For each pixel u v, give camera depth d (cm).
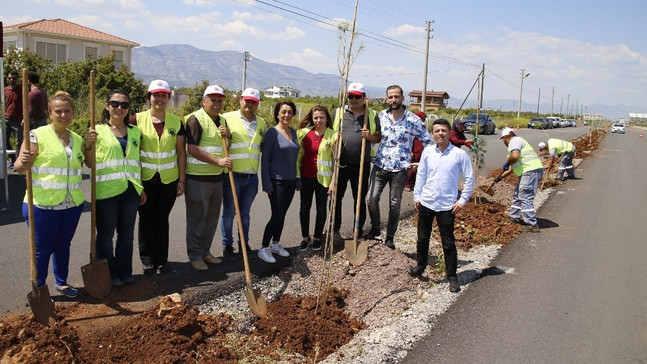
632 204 1127
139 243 519
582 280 611
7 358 350
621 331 478
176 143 502
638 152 2916
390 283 561
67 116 425
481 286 580
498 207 979
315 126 596
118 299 463
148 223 509
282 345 438
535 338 458
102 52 3209
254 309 454
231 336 439
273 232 577
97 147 453
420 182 578
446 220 553
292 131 578
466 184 553
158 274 522
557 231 843
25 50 2167
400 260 606
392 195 625
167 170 492
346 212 878
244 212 570
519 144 834
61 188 425
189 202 525
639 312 523
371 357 416
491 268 643
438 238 748
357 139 600
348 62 475
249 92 533
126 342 396
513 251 718
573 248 745
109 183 455
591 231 854
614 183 1453
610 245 771
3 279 499
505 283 591
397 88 610
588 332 474
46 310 399
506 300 541
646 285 604
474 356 423
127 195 467
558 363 418
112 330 410
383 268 580
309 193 605
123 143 463
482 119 3653
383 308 522
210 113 512
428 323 481
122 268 485
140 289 485
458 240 746
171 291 490
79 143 445
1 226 688
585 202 1120
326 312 496
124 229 475
